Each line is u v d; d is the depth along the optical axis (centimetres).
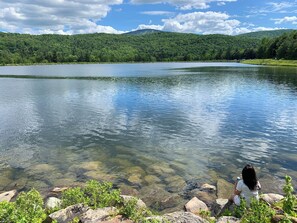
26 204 706
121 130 1894
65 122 2108
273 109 2536
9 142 1641
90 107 2683
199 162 1343
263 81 5022
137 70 9619
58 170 1241
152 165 1302
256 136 1750
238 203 788
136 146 1574
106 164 1312
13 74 8038
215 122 2091
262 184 1100
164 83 4831
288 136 1747
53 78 6406
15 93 3728
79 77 6638
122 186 1080
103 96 3378
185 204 925
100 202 803
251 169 791
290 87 4122
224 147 1554
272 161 1357
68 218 698
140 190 1049
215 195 1013
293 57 11950
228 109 2550
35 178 1159
